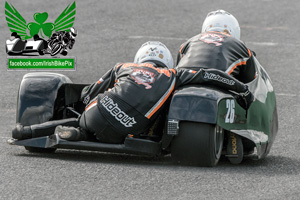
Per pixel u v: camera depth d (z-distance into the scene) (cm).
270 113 2530
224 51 2414
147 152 2241
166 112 2319
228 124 2242
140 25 5575
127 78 2300
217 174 2138
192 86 2280
